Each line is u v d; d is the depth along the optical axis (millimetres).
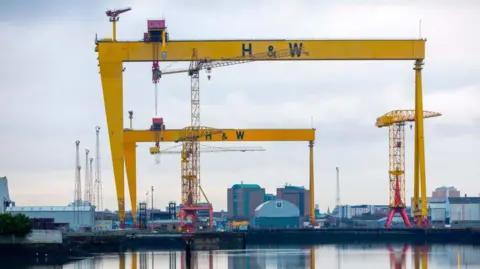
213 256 178500
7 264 147875
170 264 154500
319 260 166625
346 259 169000
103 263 154000
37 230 158875
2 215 156500
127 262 157500
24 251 154875
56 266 145500
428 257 173500
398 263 158750
